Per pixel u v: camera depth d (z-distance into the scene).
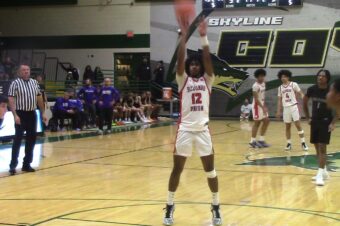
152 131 18.22
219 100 25.34
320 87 7.95
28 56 26.42
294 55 24.25
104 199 7.08
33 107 9.45
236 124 21.67
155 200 6.99
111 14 26.19
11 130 14.28
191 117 5.63
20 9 27.02
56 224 5.73
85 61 26.55
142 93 24.17
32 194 7.47
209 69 5.62
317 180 8.08
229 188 7.85
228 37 25.05
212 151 5.68
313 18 23.95
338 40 23.66
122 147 13.39
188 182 8.34
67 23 26.59
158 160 10.98
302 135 12.62
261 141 13.27
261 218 5.95
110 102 17.55
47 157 11.52
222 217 6.00
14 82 9.33
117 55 26.38
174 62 25.66
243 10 24.80
